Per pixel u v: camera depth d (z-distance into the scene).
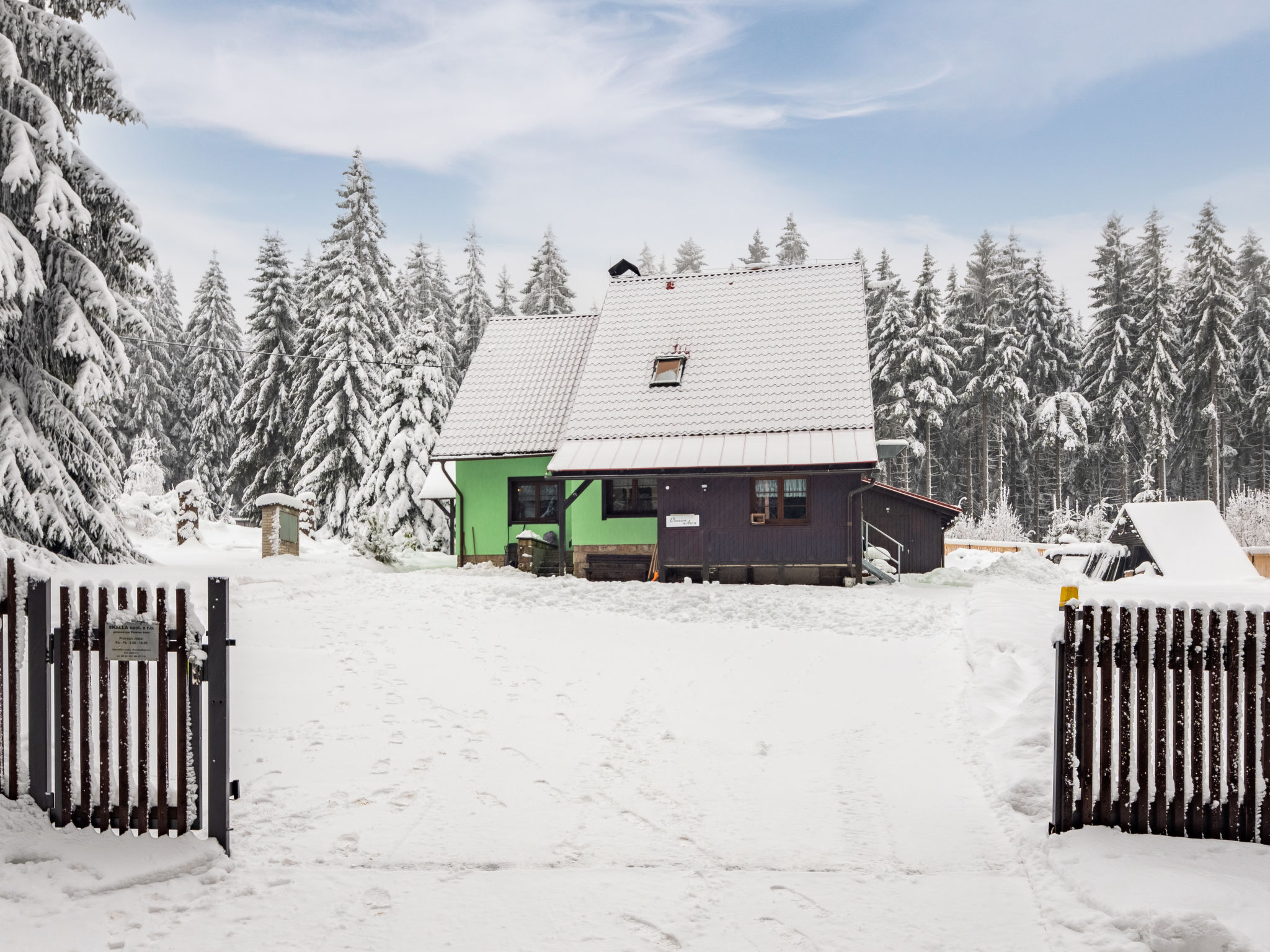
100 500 21.56
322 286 48.66
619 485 26.47
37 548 18.72
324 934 5.02
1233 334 60.91
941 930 5.14
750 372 26.81
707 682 11.68
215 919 5.17
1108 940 4.96
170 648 6.04
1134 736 7.88
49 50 19.39
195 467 59.50
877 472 24.59
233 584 19.27
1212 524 29.38
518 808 7.03
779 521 24.17
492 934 5.05
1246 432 66.94
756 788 7.59
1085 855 5.93
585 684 11.52
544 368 30.73
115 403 59.12
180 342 68.44
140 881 5.53
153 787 6.48
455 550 31.38
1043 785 7.16
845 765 8.26
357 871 5.83
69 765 6.04
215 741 6.01
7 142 18.09
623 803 7.20
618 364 28.16
